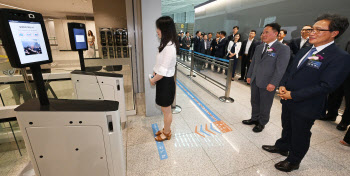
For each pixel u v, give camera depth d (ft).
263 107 7.22
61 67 7.77
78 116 2.96
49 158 3.24
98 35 11.16
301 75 4.46
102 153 3.35
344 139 6.66
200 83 15.33
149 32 7.18
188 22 39.63
